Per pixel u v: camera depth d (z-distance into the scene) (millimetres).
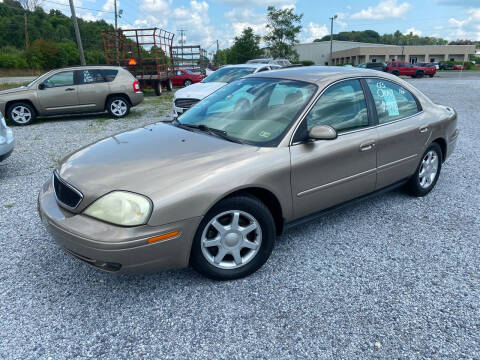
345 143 3197
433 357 2100
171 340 2213
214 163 2564
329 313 2441
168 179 2398
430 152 4277
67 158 2973
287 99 3168
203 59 28453
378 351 2139
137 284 2754
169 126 3420
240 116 3225
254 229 2760
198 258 2576
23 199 4473
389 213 3992
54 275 2873
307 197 3023
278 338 2229
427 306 2516
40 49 67562
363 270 2934
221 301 2559
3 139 5039
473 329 2312
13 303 2537
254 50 44250
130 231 2242
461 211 4035
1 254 3176
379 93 3672
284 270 2936
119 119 10906
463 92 17375
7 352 2109
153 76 17578
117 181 2387
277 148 2801
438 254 3174
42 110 10273
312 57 82375
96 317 2406
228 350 2139
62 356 2088
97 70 10773
